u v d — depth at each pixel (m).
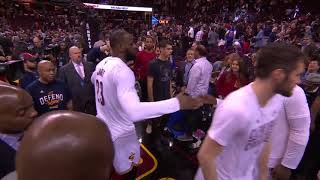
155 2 30.83
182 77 6.39
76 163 0.55
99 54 5.68
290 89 1.52
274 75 1.48
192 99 1.94
